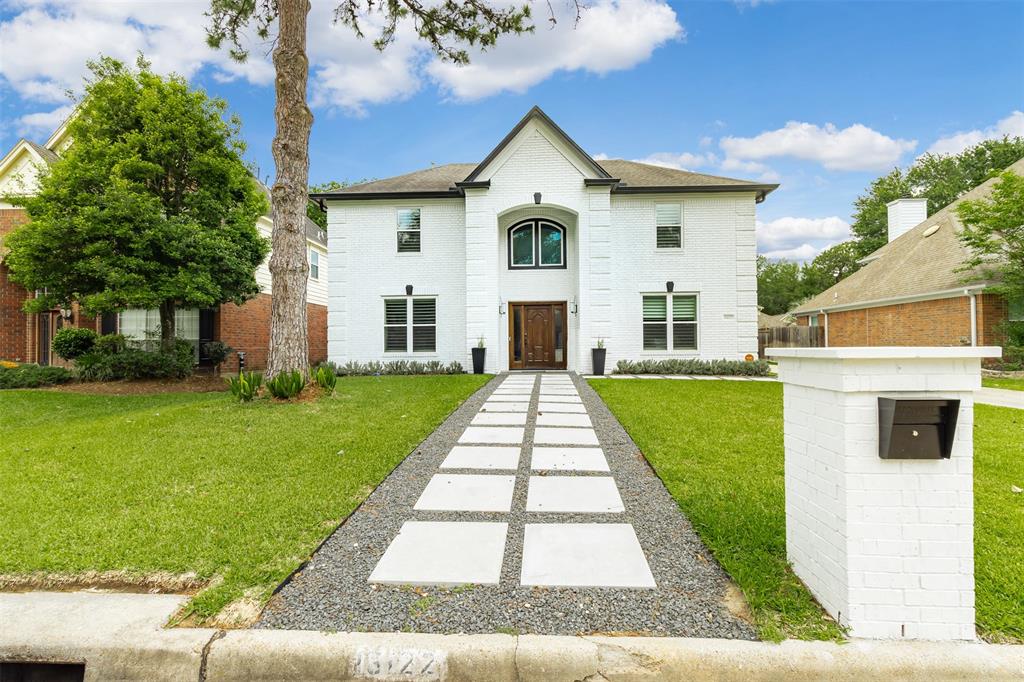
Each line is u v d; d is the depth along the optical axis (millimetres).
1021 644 1881
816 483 2189
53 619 2037
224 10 8742
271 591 2240
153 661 1890
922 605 1924
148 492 3529
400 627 1999
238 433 5332
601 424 6078
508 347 14570
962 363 1952
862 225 35688
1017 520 2988
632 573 2432
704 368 13367
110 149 9875
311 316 19375
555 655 1838
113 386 10484
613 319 14117
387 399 7762
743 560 2494
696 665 1814
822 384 2107
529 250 14617
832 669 1795
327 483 3719
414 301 14570
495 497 3523
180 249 9992
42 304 10227
